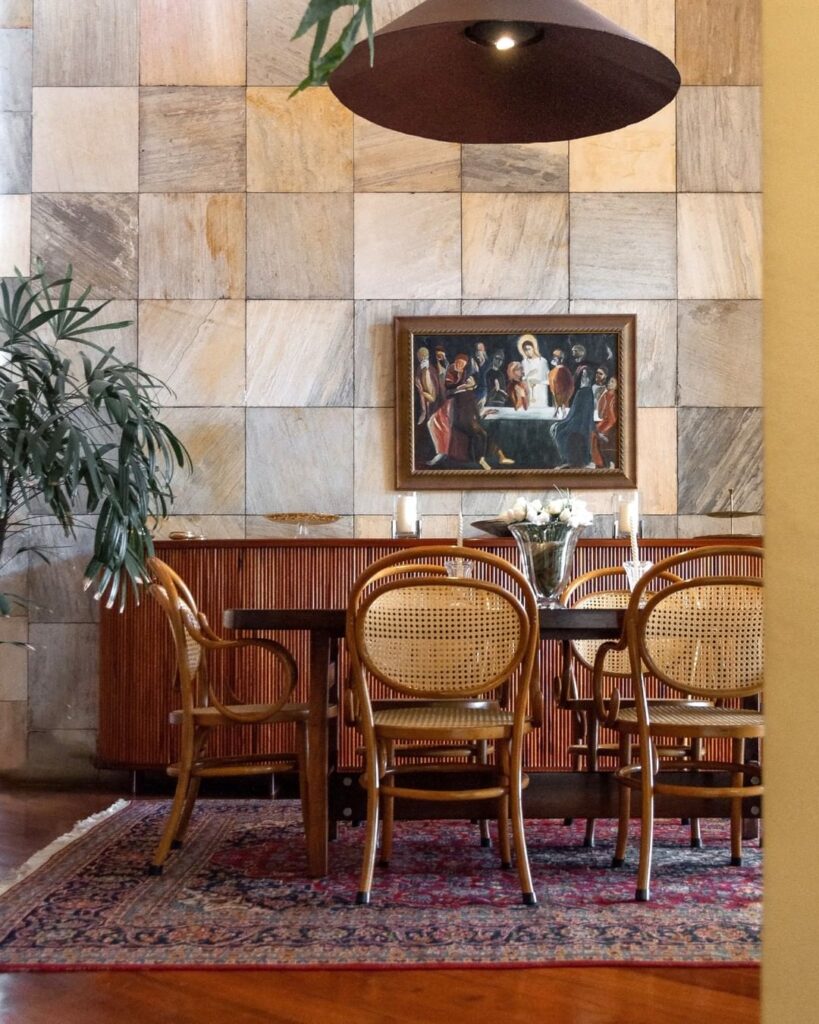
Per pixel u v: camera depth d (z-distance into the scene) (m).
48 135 5.54
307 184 5.54
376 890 2.90
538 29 2.62
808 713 0.64
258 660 4.71
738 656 2.79
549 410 5.47
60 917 2.65
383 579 4.66
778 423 0.66
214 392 5.48
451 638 2.75
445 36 2.65
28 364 4.67
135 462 4.77
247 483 5.46
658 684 4.39
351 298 5.51
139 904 2.77
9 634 5.34
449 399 5.47
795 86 0.65
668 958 2.32
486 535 5.45
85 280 5.50
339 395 5.49
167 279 5.51
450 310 5.51
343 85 2.82
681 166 5.54
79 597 5.36
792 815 0.65
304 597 4.72
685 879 3.04
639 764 3.34
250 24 5.58
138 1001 2.09
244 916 2.65
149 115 5.55
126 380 4.70
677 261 5.51
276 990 2.14
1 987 2.17
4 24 5.58
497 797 3.09
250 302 5.51
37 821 4.16
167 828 3.12
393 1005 2.05
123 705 4.79
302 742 3.22
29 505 5.36
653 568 2.73
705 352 5.49
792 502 0.65
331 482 5.47
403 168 5.54
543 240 5.52
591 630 2.99
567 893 2.87
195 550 4.73
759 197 5.52
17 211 5.52
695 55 5.55
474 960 2.30
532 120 2.98
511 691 3.48
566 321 5.47
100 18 5.58
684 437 5.48
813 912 0.63
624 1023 1.96
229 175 5.54
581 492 5.47
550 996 2.10
